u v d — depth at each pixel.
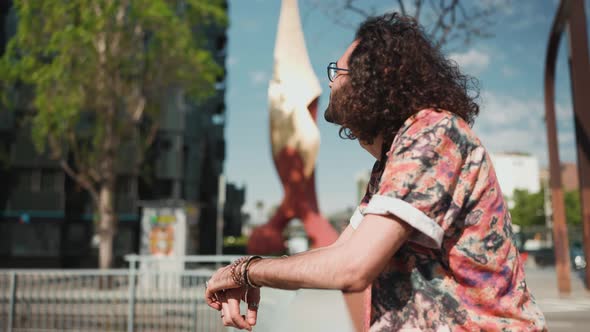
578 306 10.46
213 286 1.02
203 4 19.41
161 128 33.84
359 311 0.94
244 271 0.94
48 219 30.98
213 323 7.85
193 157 37.25
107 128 20.41
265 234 11.47
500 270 0.89
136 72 20.08
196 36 20.98
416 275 0.91
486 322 0.87
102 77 19.06
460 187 0.87
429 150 0.86
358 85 0.98
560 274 13.23
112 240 20.39
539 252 29.81
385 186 0.85
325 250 0.85
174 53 19.45
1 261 30.48
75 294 8.34
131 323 7.96
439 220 0.84
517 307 0.88
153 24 19.00
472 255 0.88
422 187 0.84
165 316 7.92
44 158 31.06
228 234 54.34
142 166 32.06
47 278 8.34
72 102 19.17
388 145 0.98
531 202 44.84
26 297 8.45
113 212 20.50
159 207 16.31
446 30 7.20
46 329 8.16
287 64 11.02
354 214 1.18
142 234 16.27
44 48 18.80
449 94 0.95
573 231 33.94
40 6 17.88
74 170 31.59
